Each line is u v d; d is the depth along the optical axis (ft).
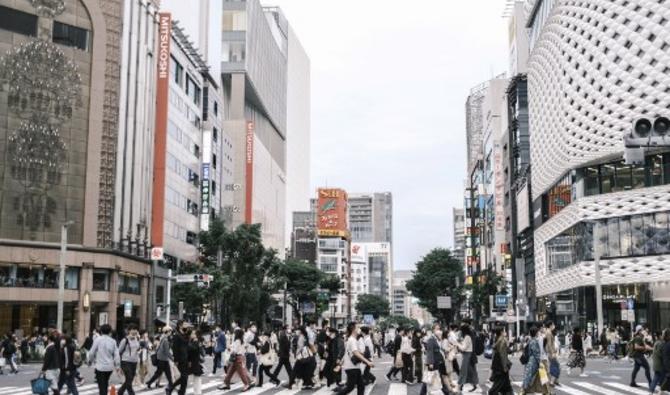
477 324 286.05
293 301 299.38
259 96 426.10
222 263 198.39
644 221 188.14
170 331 70.49
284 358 75.92
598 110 198.59
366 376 78.23
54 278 165.78
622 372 103.50
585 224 200.44
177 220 236.84
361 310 532.73
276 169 464.65
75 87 175.52
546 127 236.02
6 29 166.50
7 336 116.37
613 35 194.90
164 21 213.46
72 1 177.58
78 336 165.48
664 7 180.75
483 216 380.78
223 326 193.88
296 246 504.84
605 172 200.64
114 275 175.22
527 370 52.60
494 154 338.54
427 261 289.53
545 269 240.32
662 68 180.24
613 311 192.54
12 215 162.91
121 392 56.90
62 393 69.62
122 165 185.37
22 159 165.17
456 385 72.33
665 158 187.32
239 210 353.51
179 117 242.37
